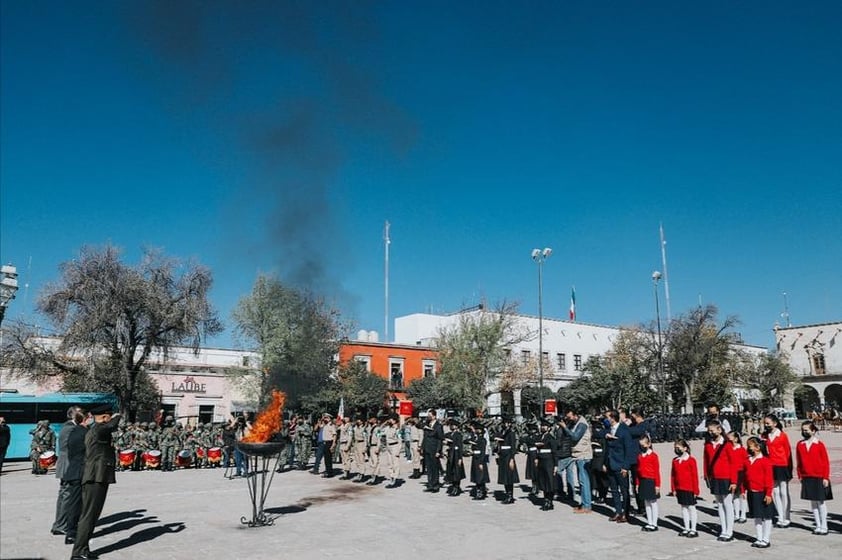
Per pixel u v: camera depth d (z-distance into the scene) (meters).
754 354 67.69
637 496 13.23
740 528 11.88
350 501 15.43
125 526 11.94
